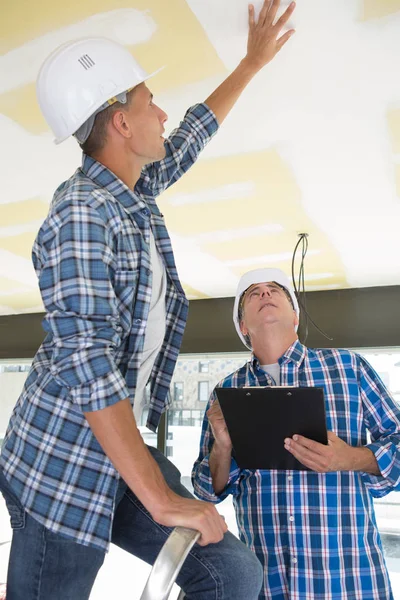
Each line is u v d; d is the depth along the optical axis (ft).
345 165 10.89
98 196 3.58
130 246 3.66
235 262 16.67
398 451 6.27
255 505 6.56
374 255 15.90
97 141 4.10
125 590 18.51
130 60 4.24
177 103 8.63
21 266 16.80
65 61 4.11
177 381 21.09
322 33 7.23
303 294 19.10
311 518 6.31
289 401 5.38
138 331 3.64
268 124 9.48
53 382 3.45
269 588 6.23
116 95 4.10
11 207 12.61
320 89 8.46
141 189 4.55
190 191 12.12
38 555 3.33
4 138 9.66
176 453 20.53
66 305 3.27
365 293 19.04
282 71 8.03
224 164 10.92
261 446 5.88
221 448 6.43
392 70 7.95
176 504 3.04
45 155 10.26
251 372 7.44
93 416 3.11
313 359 7.09
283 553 6.29
